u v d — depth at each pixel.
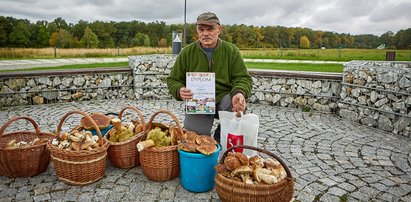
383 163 3.95
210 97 3.48
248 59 19.03
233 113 3.32
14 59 21.98
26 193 3.10
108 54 28.67
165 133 3.40
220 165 2.80
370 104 5.60
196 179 3.07
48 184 3.28
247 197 2.51
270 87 7.27
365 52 23.97
